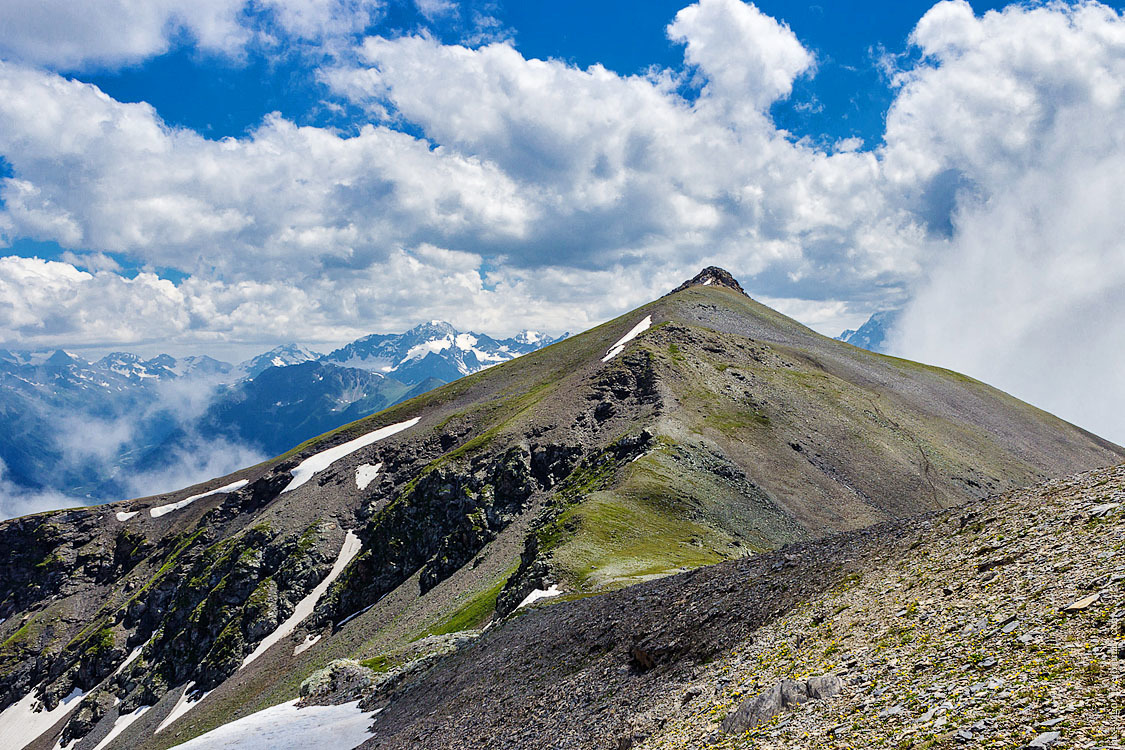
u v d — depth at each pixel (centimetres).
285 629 16112
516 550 12900
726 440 14838
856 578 2709
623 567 7850
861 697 1773
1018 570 2052
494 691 4081
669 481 11894
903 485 15375
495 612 8625
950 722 1455
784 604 2844
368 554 16275
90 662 19125
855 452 16312
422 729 4169
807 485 14012
